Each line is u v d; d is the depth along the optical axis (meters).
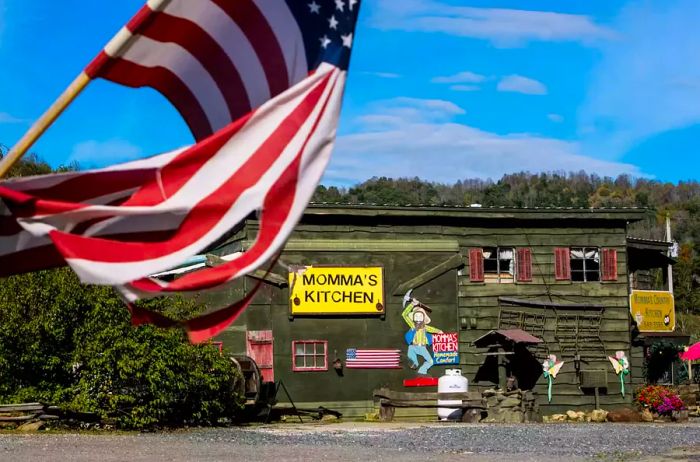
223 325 5.67
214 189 5.85
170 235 5.77
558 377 25.05
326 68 6.09
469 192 146.50
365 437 16.66
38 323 17.08
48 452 13.21
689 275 64.19
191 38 6.03
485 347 24.42
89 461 12.11
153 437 16.05
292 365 23.52
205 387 18.92
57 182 5.74
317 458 12.70
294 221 5.86
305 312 23.64
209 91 6.24
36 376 17.72
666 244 31.39
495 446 14.80
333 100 6.08
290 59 6.15
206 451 13.59
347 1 6.13
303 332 23.70
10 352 17.39
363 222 24.42
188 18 5.93
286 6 6.08
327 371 23.67
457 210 24.77
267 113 5.97
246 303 5.75
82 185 5.77
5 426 17.25
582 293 25.56
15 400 17.38
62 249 5.38
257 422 21.92
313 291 23.75
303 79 6.11
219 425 19.94
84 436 15.93
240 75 6.20
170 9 5.85
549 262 25.50
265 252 5.79
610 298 25.70
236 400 19.95
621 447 14.61
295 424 21.06
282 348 23.55
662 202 154.88
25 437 15.52
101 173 5.79
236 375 20.41
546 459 12.66
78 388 17.31
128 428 17.61
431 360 24.23
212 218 5.81
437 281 24.58
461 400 22.47
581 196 153.88
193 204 5.80
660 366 32.06
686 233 91.56
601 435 17.23
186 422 19.05
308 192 5.93
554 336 25.19
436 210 24.62
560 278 25.45
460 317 24.64
